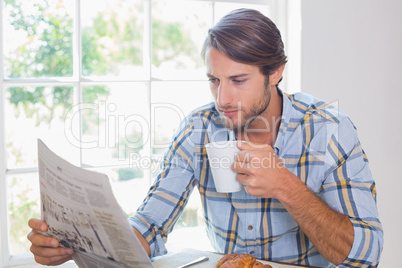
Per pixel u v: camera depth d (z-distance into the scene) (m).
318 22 1.91
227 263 0.94
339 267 1.02
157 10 5.60
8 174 1.62
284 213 1.19
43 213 0.99
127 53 5.54
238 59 1.02
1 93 1.60
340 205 1.09
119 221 0.77
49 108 3.45
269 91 1.12
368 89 2.05
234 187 1.01
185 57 5.70
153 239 1.17
